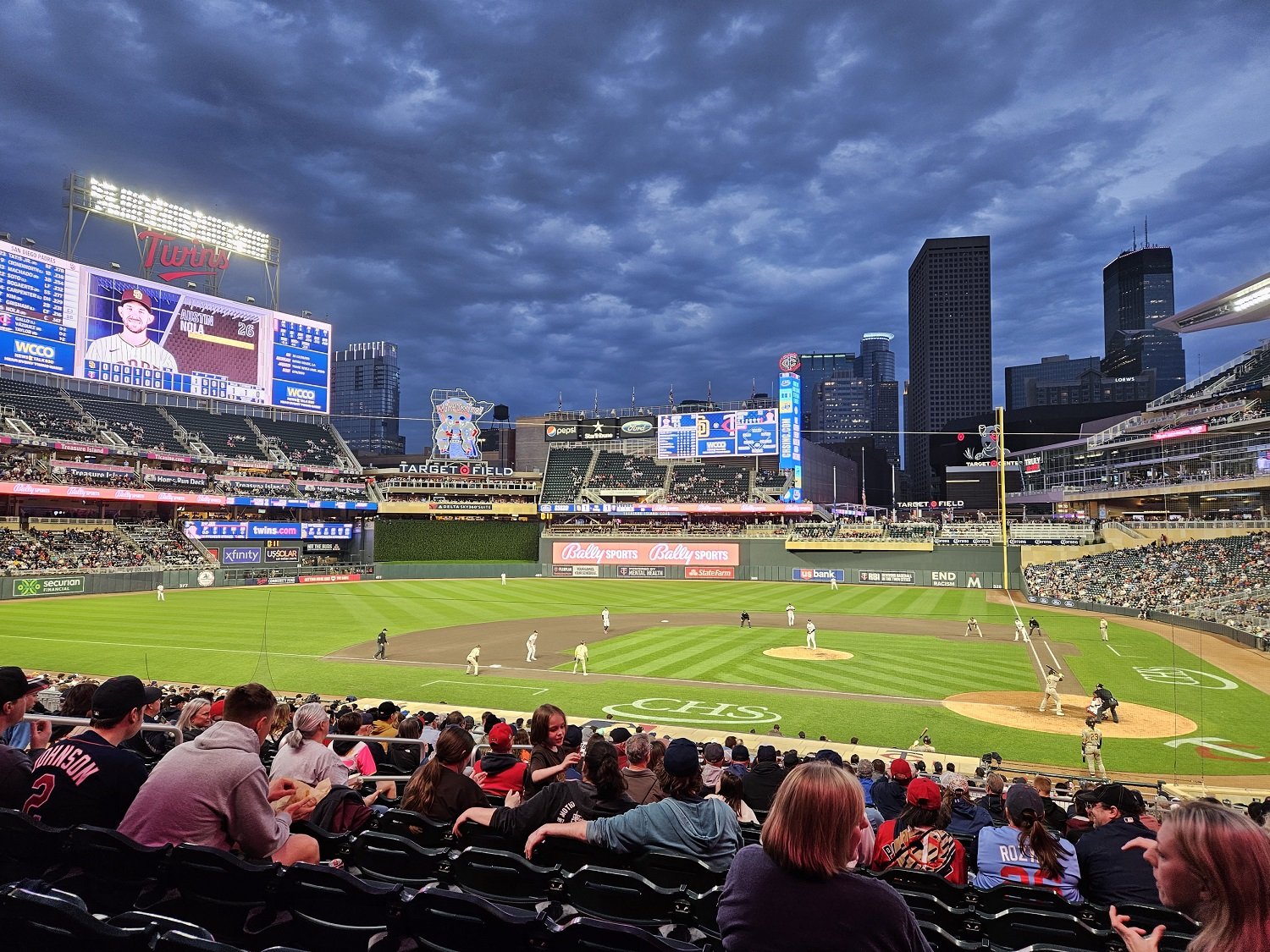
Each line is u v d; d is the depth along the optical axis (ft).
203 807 14.56
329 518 307.58
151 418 274.57
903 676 103.19
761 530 288.51
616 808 20.03
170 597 202.80
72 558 212.84
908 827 21.04
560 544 294.87
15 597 184.96
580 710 84.12
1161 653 121.60
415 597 210.38
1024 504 354.54
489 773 27.63
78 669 101.55
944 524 286.46
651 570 286.25
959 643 132.57
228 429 296.30
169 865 14.25
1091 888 18.97
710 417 321.32
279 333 296.92
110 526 239.91
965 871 20.45
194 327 272.92
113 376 252.21
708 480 323.37
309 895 13.47
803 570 270.87
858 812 9.94
